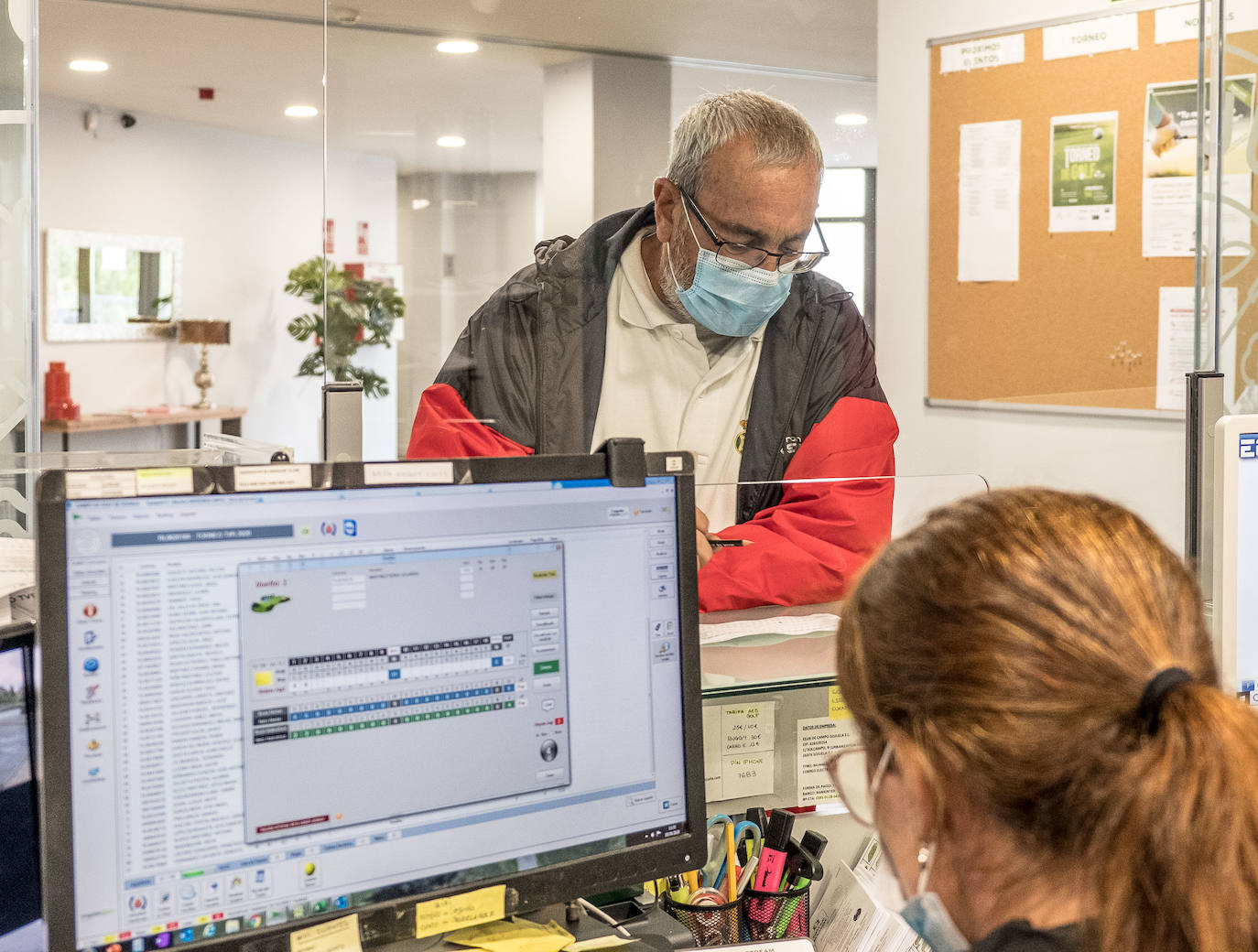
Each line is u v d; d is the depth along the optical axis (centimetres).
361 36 212
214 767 87
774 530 144
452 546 96
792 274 195
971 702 56
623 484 103
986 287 233
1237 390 183
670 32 221
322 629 91
